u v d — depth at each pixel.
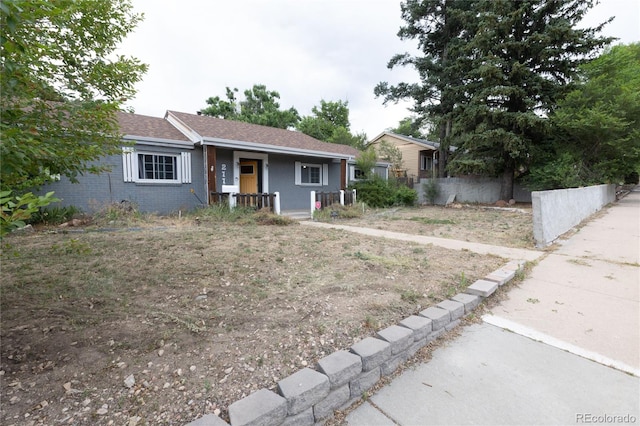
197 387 1.80
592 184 12.67
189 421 1.57
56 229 6.49
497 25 12.90
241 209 8.57
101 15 2.54
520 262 4.57
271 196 8.75
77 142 2.32
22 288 3.21
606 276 4.12
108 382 1.83
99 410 1.62
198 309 2.80
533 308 3.19
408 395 1.97
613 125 11.80
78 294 3.07
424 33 18.02
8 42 1.46
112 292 3.15
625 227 7.76
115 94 2.71
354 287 3.38
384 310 2.83
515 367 2.22
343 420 1.78
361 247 5.47
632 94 11.85
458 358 2.35
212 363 2.03
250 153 11.23
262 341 2.29
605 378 2.08
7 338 2.25
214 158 9.59
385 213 11.70
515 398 1.91
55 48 2.23
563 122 12.36
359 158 14.70
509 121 13.18
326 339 2.34
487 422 1.73
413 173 22.80
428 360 2.34
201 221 7.91
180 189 9.68
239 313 2.73
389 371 2.17
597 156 13.59
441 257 4.87
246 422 1.48
